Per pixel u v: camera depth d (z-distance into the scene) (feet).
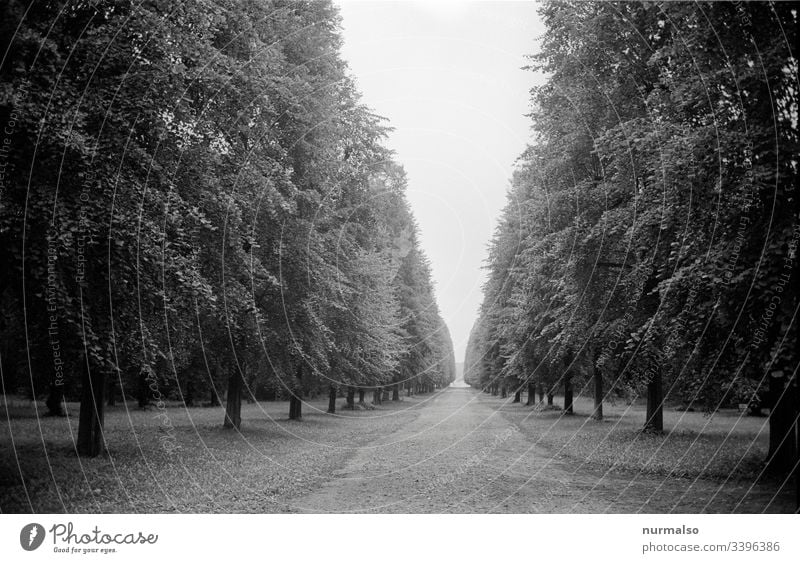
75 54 35.42
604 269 69.51
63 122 31.65
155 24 37.93
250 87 53.47
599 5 60.39
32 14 33.96
